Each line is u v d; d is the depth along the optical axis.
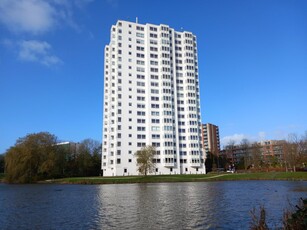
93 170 150.12
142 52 148.50
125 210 31.55
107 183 91.25
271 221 23.91
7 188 71.56
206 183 81.06
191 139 145.38
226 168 182.50
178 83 152.75
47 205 37.44
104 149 144.00
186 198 42.38
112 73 143.00
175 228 22.41
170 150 138.88
